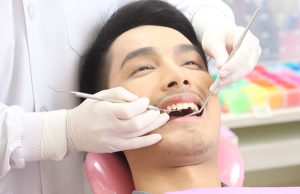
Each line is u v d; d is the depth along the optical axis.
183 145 0.91
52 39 1.04
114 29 1.09
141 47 1.00
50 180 1.06
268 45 2.23
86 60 1.11
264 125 2.02
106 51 1.07
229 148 1.17
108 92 0.91
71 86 1.09
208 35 1.10
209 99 0.98
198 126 0.93
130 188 1.06
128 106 0.85
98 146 0.91
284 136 1.92
